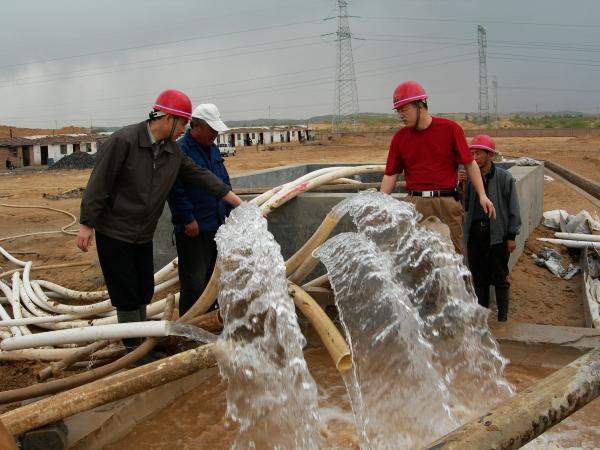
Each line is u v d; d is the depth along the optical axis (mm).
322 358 4613
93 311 5719
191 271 5109
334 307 4934
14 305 6098
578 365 2154
